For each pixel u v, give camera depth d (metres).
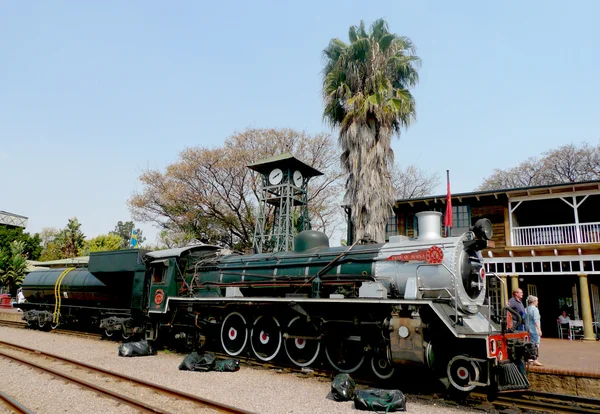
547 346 12.70
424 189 32.56
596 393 7.48
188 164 27.44
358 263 9.30
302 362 9.61
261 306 10.27
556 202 17.44
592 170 32.91
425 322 7.54
